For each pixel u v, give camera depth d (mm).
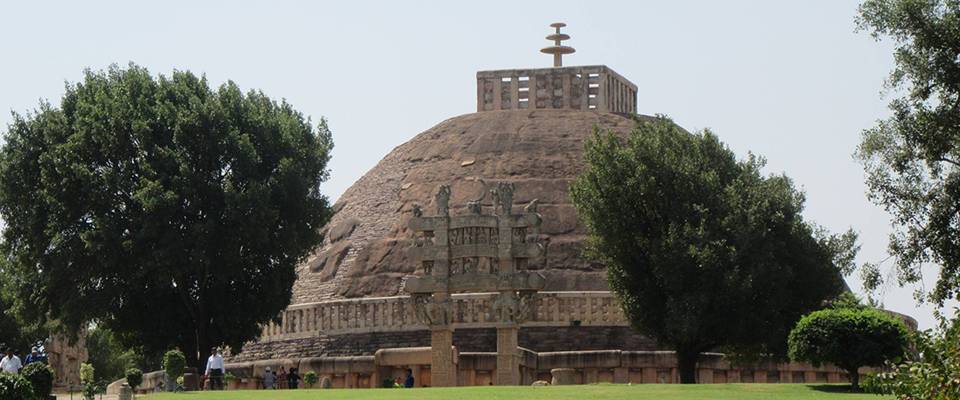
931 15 52531
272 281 77062
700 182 74000
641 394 45781
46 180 72938
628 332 95750
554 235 105875
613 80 129750
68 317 73312
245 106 78500
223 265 74062
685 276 71312
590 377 88750
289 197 76375
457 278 66438
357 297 105125
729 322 71812
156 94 76500
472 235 66562
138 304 76812
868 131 54594
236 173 75438
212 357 63562
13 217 74688
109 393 79625
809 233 74000
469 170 114938
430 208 111562
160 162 73688
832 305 73562
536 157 114750
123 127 73875
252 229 73250
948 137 52844
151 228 71562
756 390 49688
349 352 98500
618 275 74250
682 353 73188
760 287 71188
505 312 65875
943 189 53938
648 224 74188
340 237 114188
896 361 31922
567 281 101438
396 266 106625
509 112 124250
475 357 84812
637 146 74875
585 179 75000
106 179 72375
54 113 75562
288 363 90938
